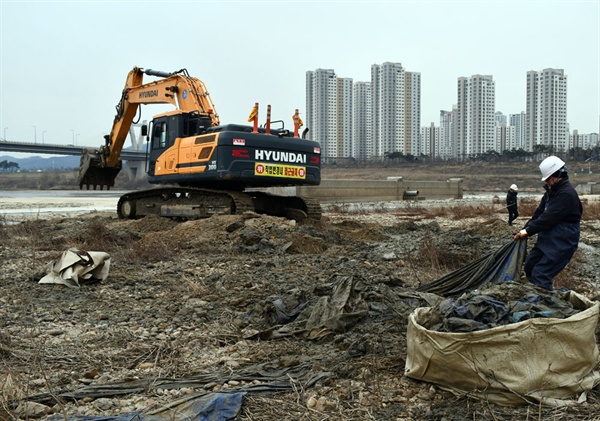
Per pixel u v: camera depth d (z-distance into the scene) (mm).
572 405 4395
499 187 94438
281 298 7492
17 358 5859
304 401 4723
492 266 6922
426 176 105062
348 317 6551
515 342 4473
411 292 7473
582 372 4629
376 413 4508
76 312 7836
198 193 18031
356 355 5730
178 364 5723
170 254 12656
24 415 4426
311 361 5645
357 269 10773
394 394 4793
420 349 4879
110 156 21219
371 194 42000
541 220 6426
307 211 18922
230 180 16688
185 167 17578
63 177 144125
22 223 19719
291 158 17500
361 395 4812
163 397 4844
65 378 5305
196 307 8086
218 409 4457
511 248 6762
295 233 14273
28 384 4777
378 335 6176
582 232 18703
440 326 5020
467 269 7184
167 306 8172
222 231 14812
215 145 16562
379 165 118000
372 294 7184
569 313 4832
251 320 7391
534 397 4426
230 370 5512
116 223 18562
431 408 4520
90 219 21031
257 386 4965
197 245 13812
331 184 38500
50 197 54406
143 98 20125
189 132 18266
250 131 17469
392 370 5312
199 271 10820
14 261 12094
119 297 8734
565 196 6367
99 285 9516
